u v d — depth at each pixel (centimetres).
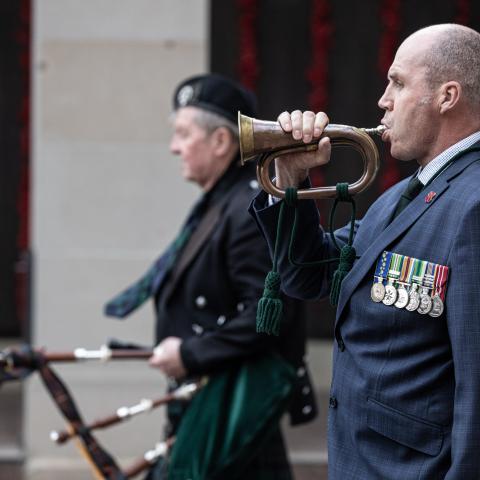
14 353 1110
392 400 680
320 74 2027
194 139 1121
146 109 1642
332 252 775
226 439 1041
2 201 2292
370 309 694
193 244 1101
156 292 1126
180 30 1641
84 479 1580
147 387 1642
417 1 1986
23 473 1603
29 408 1650
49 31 1634
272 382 1055
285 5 2047
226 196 1108
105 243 1644
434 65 685
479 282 645
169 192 1647
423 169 710
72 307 1642
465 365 638
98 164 1644
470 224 654
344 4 2039
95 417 1639
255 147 712
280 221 742
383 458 686
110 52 1639
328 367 2098
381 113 2052
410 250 683
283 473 1110
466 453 629
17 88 2258
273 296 745
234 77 2009
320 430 1828
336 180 2064
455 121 690
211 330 1085
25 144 2266
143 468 1133
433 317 665
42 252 1639
